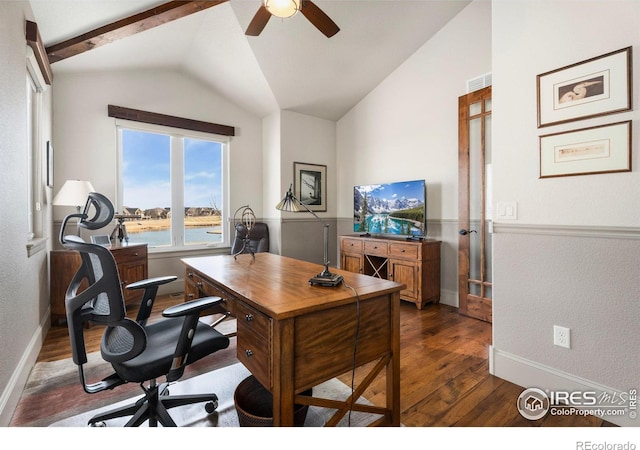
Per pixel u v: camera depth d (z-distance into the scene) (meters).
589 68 1.65
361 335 1.40
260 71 3.81
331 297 1.33
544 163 1.82
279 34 3.37
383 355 1.50
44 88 2.76
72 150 3.54
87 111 3.63
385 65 4.15
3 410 1.54
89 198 1.38
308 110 4.79
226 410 1.72
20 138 1.96
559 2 1.75
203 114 4.46
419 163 4.00
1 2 1.66
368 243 4.05
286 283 1.60
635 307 1.54
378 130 4.56
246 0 2.98
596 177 1.64
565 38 1.73
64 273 2.95
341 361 1.33
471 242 3.34
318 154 5.07
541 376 1.86
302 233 4.89
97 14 2.55
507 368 2.01
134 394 1.87
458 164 3.47
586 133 1.67
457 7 3.45
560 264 1.78
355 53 3.82
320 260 5.09
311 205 4.98
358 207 4.51
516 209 1.95
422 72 3.94
